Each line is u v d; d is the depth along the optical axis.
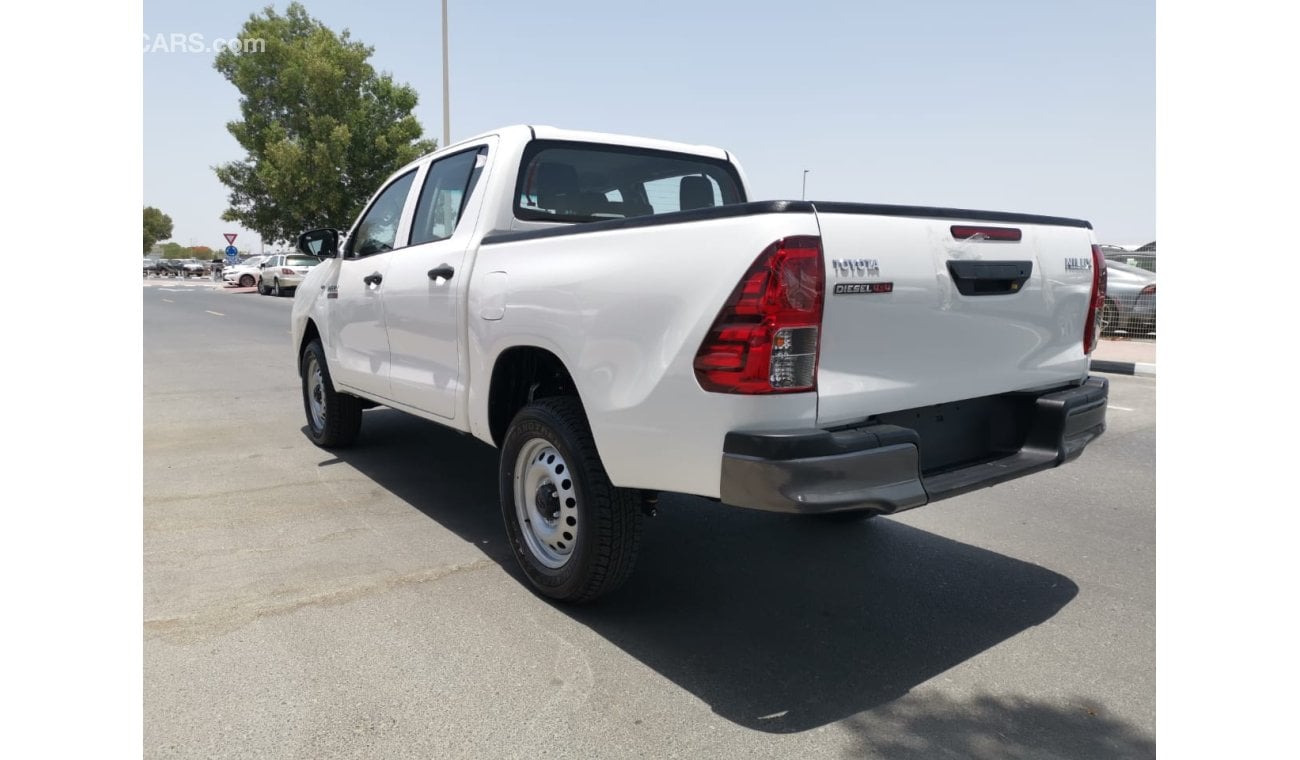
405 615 3.62
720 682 3.11
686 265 2.93
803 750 2.69
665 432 3.02
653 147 4.86
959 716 2.91
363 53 32.94
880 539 4.72
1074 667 3.26
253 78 32.72
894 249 3.00
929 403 3.23
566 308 3.41
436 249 4.49
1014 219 3.54
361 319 5.36
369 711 2.87
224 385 9.79
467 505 5.16
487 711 2.88
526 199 4.30
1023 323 3.58
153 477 5.70
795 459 2.71
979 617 3.71
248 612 3.61
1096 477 6.12
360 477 5.74
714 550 4.52
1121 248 16.91
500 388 4.06
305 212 32.50
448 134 18.56
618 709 2.91
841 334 2.89
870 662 3.29
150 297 29.84
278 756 2.62
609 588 3.54
